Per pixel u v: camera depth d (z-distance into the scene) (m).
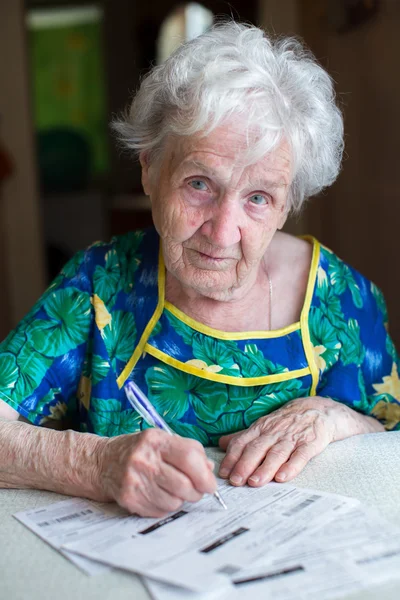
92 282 1.36
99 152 7.15
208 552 0.84
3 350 1.29
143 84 1.21
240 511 0.95
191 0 6.22
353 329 1.38
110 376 1.31
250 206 1.16
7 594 0.78
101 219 6.87
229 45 1.13
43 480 1.05
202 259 1.18
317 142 1.22
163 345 1.29
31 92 4.84
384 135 3.12
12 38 4.70
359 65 3.36
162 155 1.19
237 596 0.74
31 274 4.96
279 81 1.13
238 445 1.15
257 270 1.33
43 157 6.68
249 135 1.07
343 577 0.77
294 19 4.25
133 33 6.60
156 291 1.32
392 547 0.83
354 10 3.31
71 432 1.08
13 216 4.89
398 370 1.45
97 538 0.90
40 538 0.91
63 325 1.32
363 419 1.32
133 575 0.81
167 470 0.94
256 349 1.29
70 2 6.61
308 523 0.90
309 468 1.10
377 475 1.06
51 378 1.31
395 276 3.16
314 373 1.32
